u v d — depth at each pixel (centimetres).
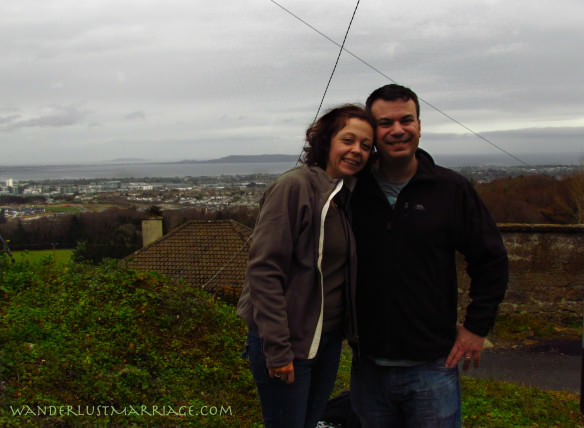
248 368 485
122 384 401
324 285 237
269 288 219
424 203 246
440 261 249
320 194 229
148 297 571
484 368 640
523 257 791
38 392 364
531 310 793
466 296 800
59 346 436
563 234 777
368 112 245
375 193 252
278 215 222
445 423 257
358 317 260
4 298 534
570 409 472
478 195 255
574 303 781
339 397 328
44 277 606
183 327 537
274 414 242
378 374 264
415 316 248
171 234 1461
